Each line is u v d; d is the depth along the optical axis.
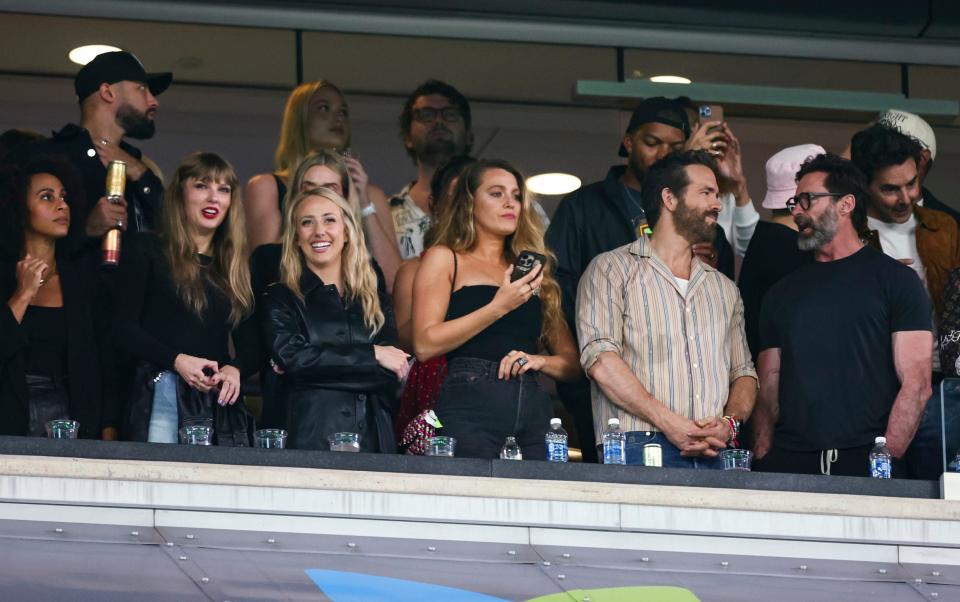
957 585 28.08
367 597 26.09
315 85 35.97
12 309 28.86
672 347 30.25
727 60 38.88
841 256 30.86
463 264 30.42
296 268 29.70
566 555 27.22
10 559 25.50
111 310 29.50
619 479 27.94
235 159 36.53
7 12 36.47
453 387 29.52
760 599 27.34
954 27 39.59
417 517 26.98
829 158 31.22
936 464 29.59
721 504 27.89
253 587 25.92
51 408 28.81
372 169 36.53
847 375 30.00
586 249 34.88
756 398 31.17
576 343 33.34
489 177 30.80
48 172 30.09
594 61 38.38
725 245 34.47
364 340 29.53
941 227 35.00
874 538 28.16
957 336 31.19
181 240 29.45
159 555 25.97
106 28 36.75
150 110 33.62
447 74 37.75
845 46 39.41
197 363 28.53
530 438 29.56
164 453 26.77
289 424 28.94
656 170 31.19
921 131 36.25
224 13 37.09
